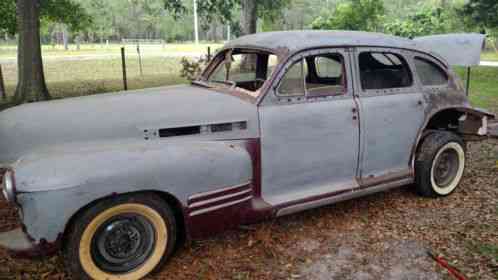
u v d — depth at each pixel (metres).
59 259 3.14
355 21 19.23
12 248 2.55
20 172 2.50
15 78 15.91
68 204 2.47
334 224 3.79
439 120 4.62
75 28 15.26
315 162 3.54
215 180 2.96
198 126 3.09
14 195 2.48
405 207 4.19
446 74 4.40
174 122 3.04
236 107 3.23
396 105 3.92
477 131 4.56
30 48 10.04
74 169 2.52
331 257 3.23
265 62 3.85
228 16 17.53
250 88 3.98
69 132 2.90
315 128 3.48
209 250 3.31
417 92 4.11
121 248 2.81
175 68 19.58
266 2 18.31
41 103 3.36
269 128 3.28
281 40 3.61
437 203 4.30
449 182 4.50
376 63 4.07
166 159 2.77
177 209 3.02
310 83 4.10
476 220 3.87
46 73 17.52
